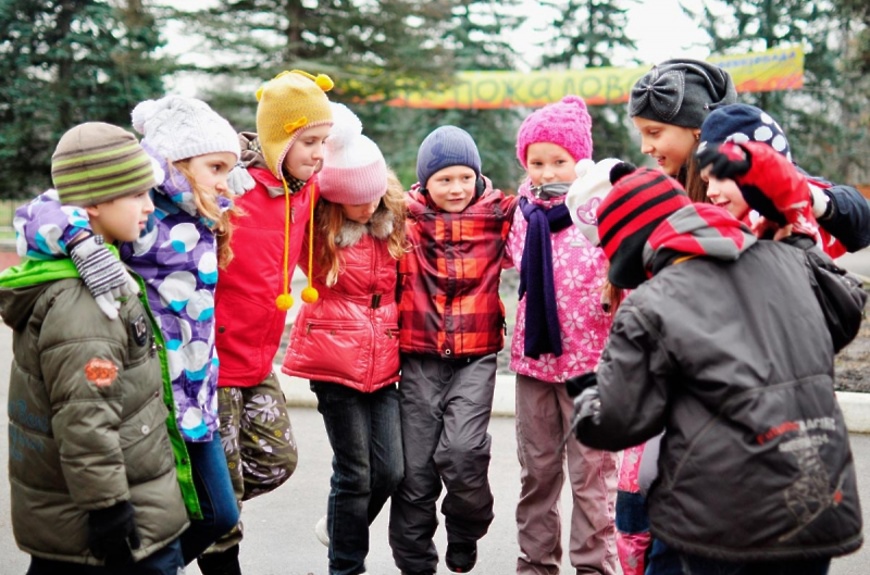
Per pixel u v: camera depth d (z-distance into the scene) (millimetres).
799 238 2240
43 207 2385
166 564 2539
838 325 2180
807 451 1949
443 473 3301
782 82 19719
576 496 3299
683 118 2861
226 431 3127
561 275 3268
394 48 17891
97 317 2355
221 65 16906
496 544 3887
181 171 2736
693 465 2010
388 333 3330
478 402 3338
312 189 3229
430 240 3396
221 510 2879
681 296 2041
